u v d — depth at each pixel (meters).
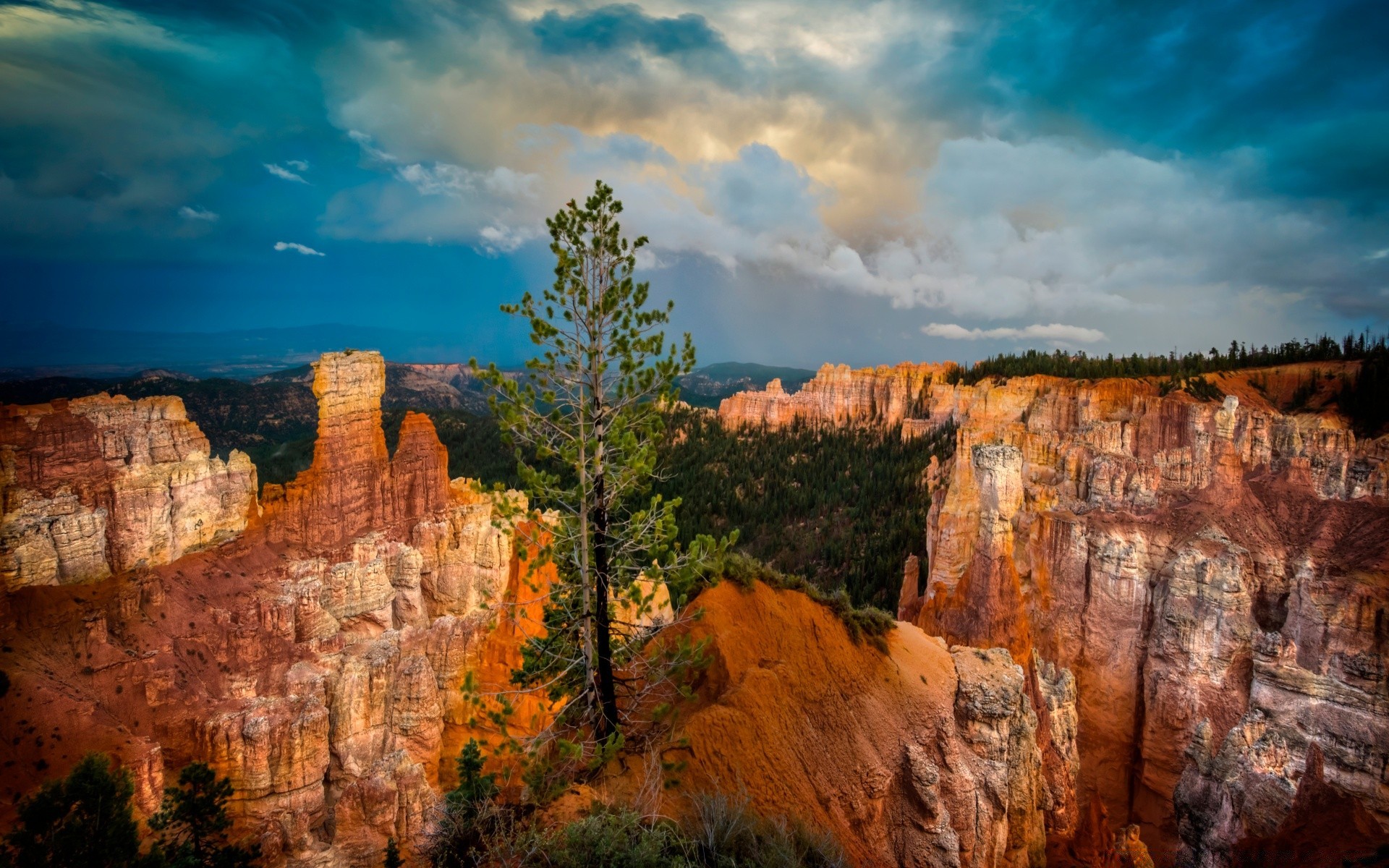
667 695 21.17
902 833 22.20
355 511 47.78
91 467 35.19
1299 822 33.19
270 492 44.34
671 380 19.72
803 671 22.31
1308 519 54.25
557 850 13.09
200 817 26.09
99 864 20.09
